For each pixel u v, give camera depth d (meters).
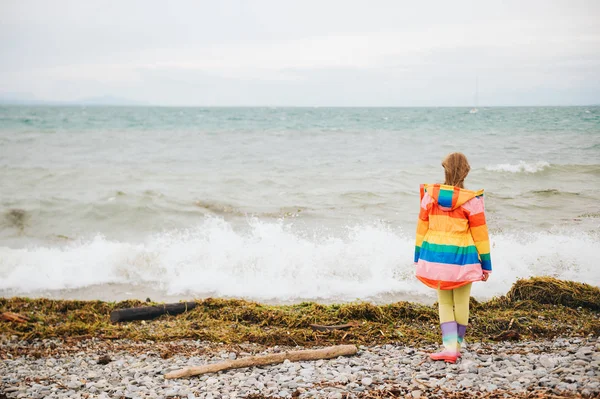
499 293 8.23
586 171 15.90
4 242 11.88
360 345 5.85
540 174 15.86
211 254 9.97
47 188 16.67
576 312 6.86
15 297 8.07
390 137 26.77
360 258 9.51
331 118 51.91
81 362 5.62
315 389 4.36
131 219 13.27
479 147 21.31
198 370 4.95
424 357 5.14
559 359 4.68
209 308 7.47
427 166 18.56
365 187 15.53
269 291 8.75
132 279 9.51
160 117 60.50
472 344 5.68
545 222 11.34
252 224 12.30
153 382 4.83
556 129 22.89
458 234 4.56
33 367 5.50
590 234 10.41
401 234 11.06
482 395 3.92
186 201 14.61
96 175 18.52
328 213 12.97
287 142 26.69
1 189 16.48
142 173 18.73
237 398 4.26
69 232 12.56
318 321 6.69
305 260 9.52
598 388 3.70
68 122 48.41
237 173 18.31
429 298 8.23
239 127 38.72
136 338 6.45
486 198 13.48
